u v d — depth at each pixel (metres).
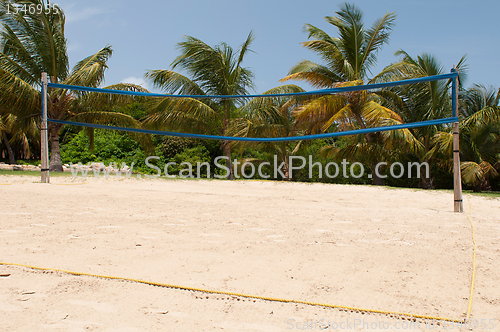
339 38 16.83
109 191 8.74
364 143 15.91
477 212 7.48
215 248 4.18
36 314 2.53
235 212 6.51
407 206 8.22
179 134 10.77
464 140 15.98
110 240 4.41
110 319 2.50
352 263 3.73
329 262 3.76
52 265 3.46
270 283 3.17
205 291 2.97
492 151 16.16
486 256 4.00
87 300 2.77
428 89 15.26
